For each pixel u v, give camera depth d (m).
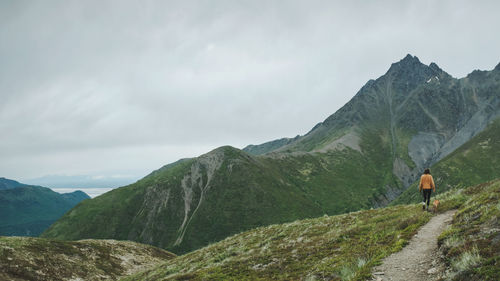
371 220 21.16
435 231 13.40
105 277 43.72
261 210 188.50
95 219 191.38
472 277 7.53
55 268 40.16
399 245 12.32
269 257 18.97
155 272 31.88
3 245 40.44
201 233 175.75
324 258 15.15
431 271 9.12
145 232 184.50
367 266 10.87
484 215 11.62
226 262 21.05
